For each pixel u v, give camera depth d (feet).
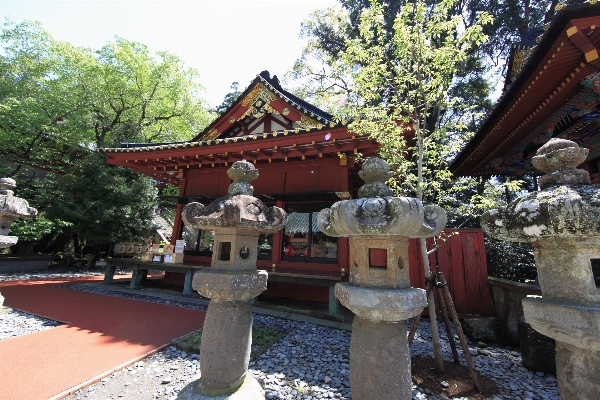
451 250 20.95
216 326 8.95
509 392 10.74
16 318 18.51
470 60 47.14
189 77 60.85
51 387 10.32
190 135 63.16
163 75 55.06
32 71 45.62
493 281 18.84
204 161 30.96
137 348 14.11
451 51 13.70
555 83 15.16
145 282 33.81
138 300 24.54
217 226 9.28
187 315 20.29
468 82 50.42
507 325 16.16
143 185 47.26
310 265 25.82
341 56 16.06
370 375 7.30
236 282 8.86
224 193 31.68
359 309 7.49
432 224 7.68
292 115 31.19
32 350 13.57
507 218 6.47
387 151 15.42
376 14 15.31
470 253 20.34
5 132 40.16
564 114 17.61
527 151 24.30
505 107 18.08
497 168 28.07
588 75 13.88
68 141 47.26
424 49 14.11
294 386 11.02
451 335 13.15
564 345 6.14
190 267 26.78
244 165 10.67
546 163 6.55
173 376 11.61
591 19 10.92
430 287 12.69
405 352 7.55
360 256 8.27
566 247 5.84
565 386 5.96
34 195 43.24
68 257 45.47
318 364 13.11
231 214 8.92
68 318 18.74
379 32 15.28
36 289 27.50
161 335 16.06
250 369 12.42
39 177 51.08
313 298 25.82
